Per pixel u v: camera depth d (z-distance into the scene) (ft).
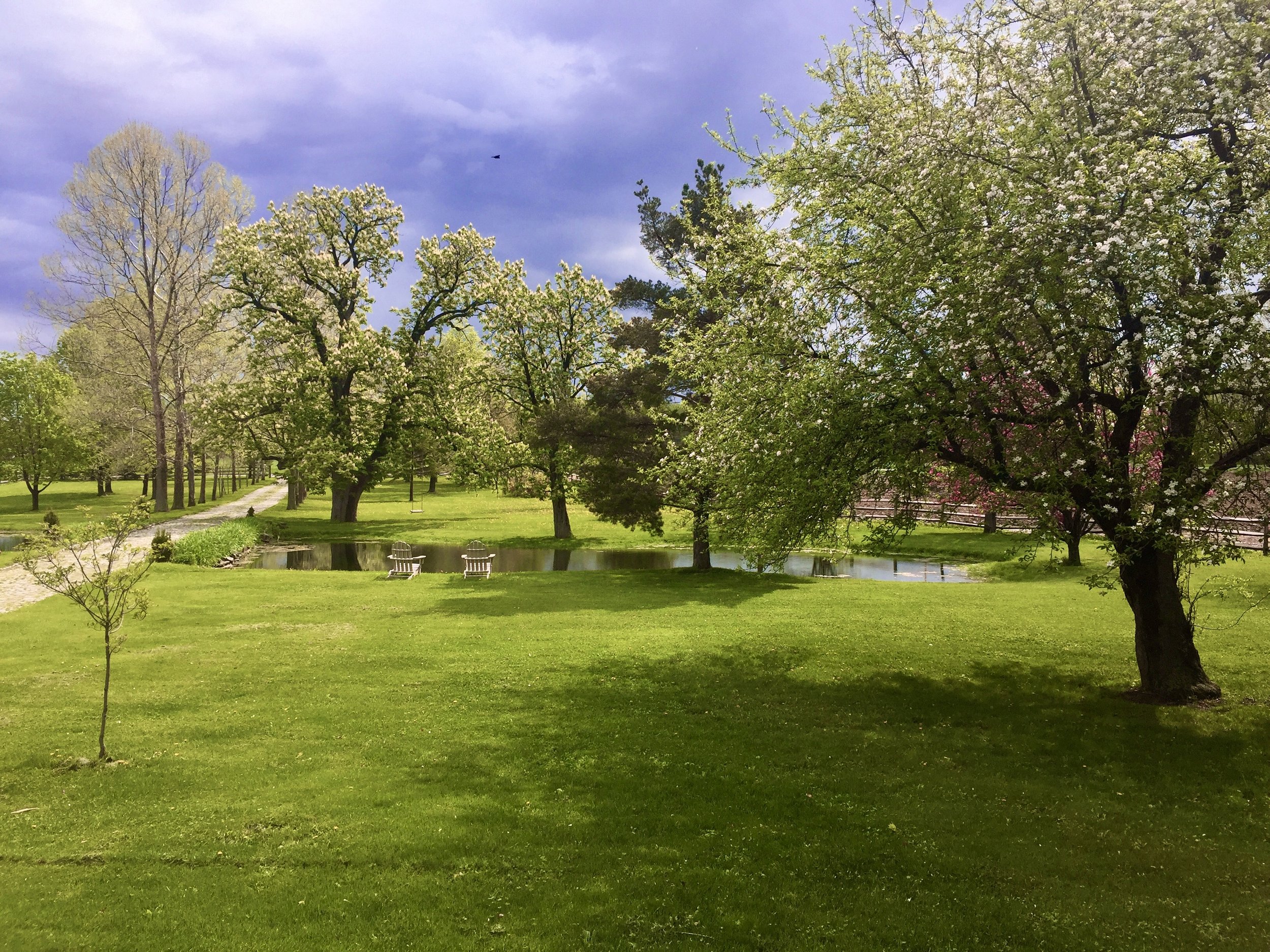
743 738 28.89
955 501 35.09
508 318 127.75
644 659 41.39
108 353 148.87
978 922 16.60
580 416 80.94
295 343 136.67
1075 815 21.90
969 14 32.42
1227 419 28.22
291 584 69.87
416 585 70.74
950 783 24.35
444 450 145.38
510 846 20.01
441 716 31.42
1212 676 34.81
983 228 27.81
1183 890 17.94
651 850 19.83
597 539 124.36
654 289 86.12
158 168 140.67
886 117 31.89
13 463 164.76
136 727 29.73
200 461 203.62
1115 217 24.94
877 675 37.91
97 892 17.70
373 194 143.33
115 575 29.43
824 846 20.08
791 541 35.99
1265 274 26.07
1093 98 28.58
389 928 16.31
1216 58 25.96
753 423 34.42
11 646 43.86
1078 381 28.19
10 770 25.31
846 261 33.78
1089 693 33.73
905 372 29.89
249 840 20.29
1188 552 27.20
